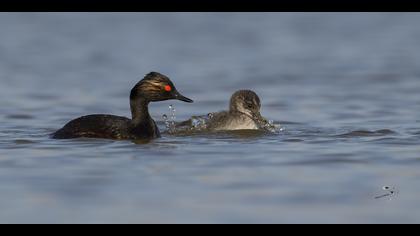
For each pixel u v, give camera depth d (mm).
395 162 14734
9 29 46594
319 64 34469
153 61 35531
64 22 49938
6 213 11609
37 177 13516
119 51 38781
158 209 11773
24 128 19391
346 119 21266
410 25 48250
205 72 32344
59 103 24844
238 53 38188
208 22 50312
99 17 52250
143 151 15625
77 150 15633
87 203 12055
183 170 14023
